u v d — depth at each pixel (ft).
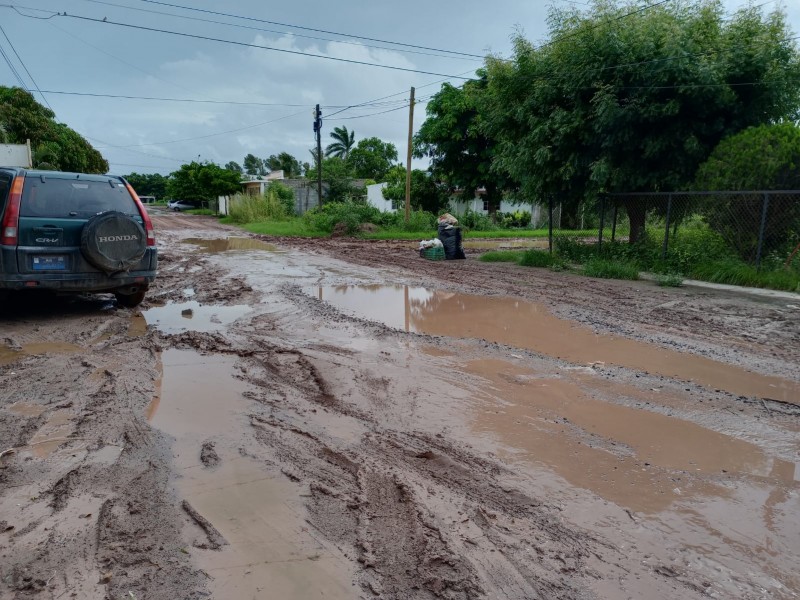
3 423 13.52
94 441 12.69
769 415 15.17
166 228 108.99
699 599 8.13
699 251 41.04
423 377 17.81
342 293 33.42
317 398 15.89
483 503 10.63
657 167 44.16
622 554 9.18
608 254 46.85
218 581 8.19
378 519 9.98
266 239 79.97
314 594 7.98
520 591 8.20
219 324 24.32
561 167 46.39
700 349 21.50
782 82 40.91
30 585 7.98
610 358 20.30
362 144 225.97
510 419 14.69
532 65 47.24
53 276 23.21
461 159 121.49
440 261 51.96
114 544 8.97
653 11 44.62
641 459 12.60
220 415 14.40
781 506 10.76
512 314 27.86
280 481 11.18
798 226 37.29
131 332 22.72
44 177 24.00
